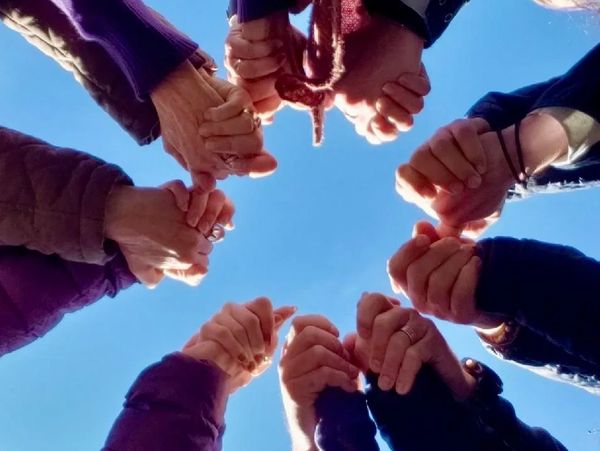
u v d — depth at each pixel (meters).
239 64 0.90
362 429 0.90
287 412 0.98
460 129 0.86
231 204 0.97
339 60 0.86
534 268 0.87
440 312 0.90
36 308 0.94
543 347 0.95
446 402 0.91
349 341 1.00
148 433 0.86
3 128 0.90
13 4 0.94
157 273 0.98
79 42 0.94
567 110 0.85
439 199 0.89
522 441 0.94
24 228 0.87
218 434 0.90
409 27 0.90
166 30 0.83
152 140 0.97
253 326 0.97
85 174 0.87
